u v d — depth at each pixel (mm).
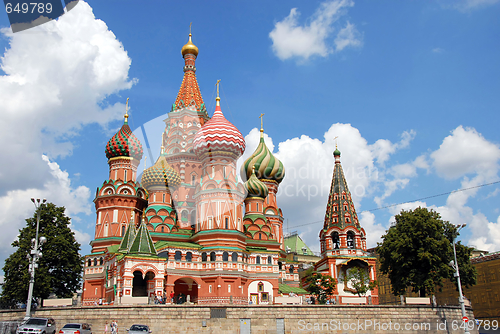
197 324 51812
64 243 67000
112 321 51250
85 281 72812
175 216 74312
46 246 65938
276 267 75188
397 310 56969
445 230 73750
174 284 67812
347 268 83125
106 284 69000
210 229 70500
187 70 91562
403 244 66438
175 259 67812
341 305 55656
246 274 71750
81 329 43312
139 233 64375
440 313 58500
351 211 87000
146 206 77750
